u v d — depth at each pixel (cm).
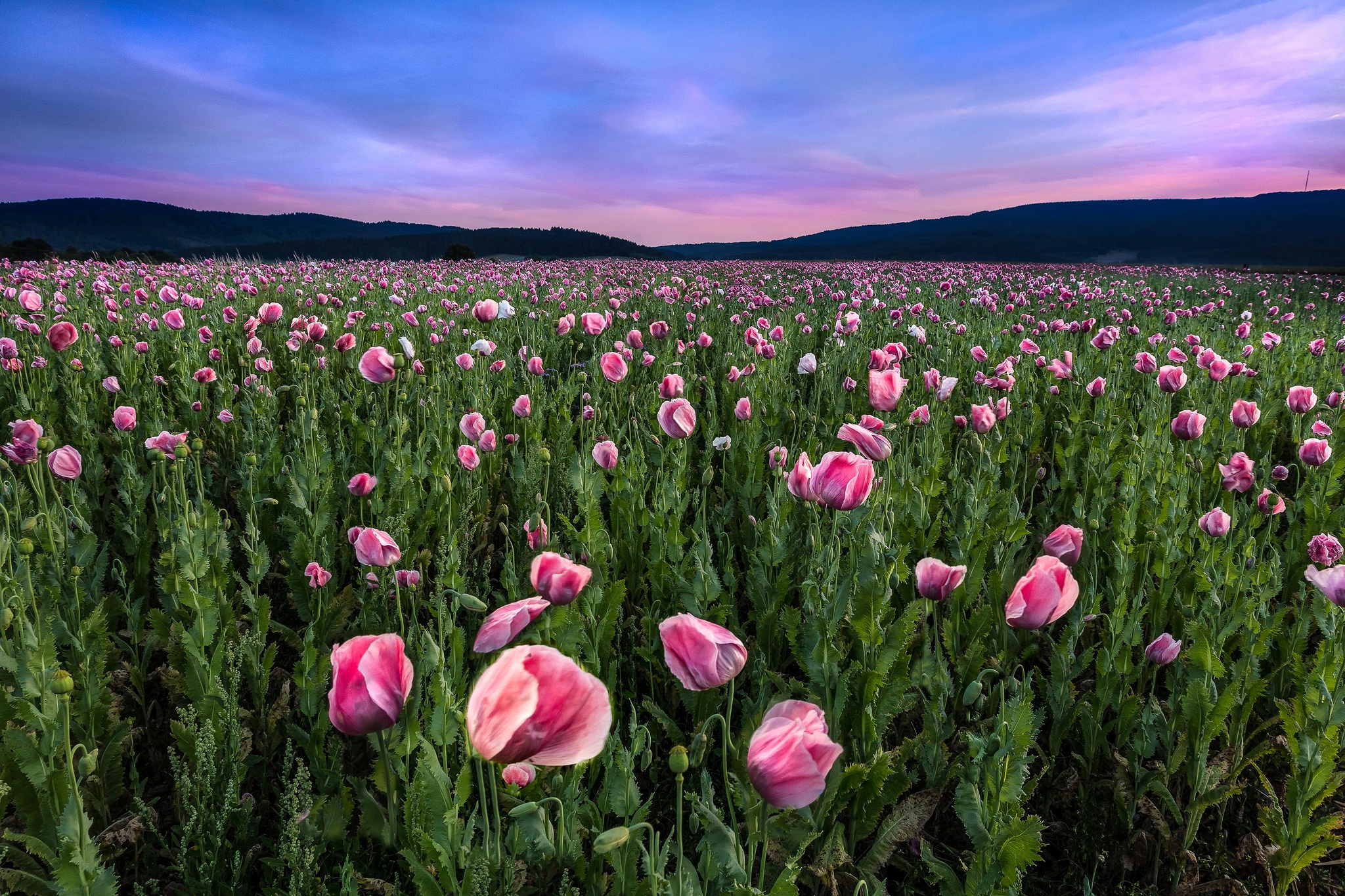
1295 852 187
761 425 483
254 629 256
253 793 222
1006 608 179
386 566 217
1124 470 374
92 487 380
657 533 299
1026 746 162
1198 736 205
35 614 226
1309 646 285
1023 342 594
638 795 175
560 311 1103
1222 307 1480
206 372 495
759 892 135
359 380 583
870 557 237
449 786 159
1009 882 157
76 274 1340
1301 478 463
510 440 415
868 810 191
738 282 2064
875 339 855
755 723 192
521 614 145
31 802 178
